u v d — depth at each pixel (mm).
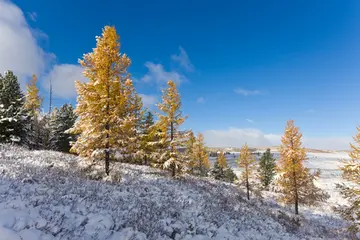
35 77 36406
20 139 24172
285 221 18844
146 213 9633
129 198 11000
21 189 8070
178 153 21328
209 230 10359
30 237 5297
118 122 14227
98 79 14164
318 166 100562
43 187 8961
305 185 23766
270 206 28453
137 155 15820
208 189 21766
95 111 14523
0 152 14969
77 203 8328
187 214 11484
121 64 14945
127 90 14914
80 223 7020
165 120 21641
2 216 5637
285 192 24484
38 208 6879
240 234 11234
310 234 16906
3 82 25359
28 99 35469
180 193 15180
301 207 30250
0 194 7098
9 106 24172
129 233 7422
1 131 23125
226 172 52094
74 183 10734
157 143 21750
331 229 20031
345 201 35500
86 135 14109
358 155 15352
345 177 16094
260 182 40969
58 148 36531
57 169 13016
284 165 24406
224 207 15578
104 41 14602
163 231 8625
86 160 14617
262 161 43312
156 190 14250
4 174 9195
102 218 7672
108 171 14578
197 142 39125
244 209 17828
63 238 5938
